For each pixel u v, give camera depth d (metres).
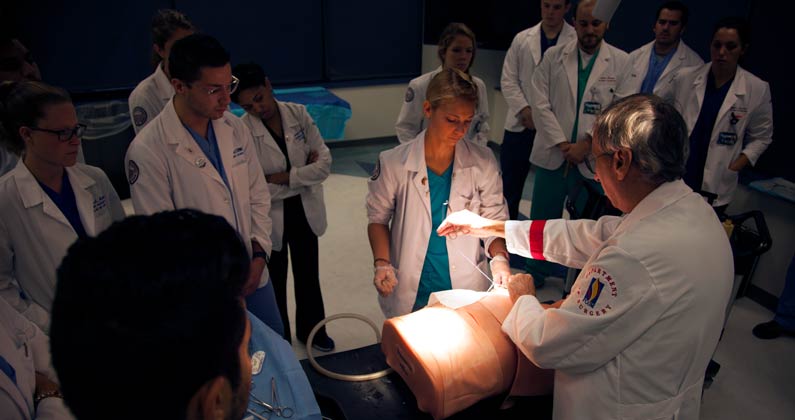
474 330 1.13
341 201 4.30
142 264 0.41
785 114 2.74
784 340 2.67
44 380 1.04
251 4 4.88
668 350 0.95
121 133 4.12
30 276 1.50
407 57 5.70
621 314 0.92
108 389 0.42
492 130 5.52
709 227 0.98
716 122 2.60
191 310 0.41
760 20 2.76
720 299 0.98
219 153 1.70
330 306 2.94
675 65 3.07
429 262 1.69
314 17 5.17
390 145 5.67
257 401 1.05
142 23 4.45
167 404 0.43
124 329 0.40
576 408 1.03
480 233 1.48
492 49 5.15
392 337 1.15
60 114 1.36
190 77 1.46
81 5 4.19
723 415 2.20
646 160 0.94
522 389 1.12
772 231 2.85
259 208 1.86
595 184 2.85
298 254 2.36
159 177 1.58
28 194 1.43
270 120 2.17
